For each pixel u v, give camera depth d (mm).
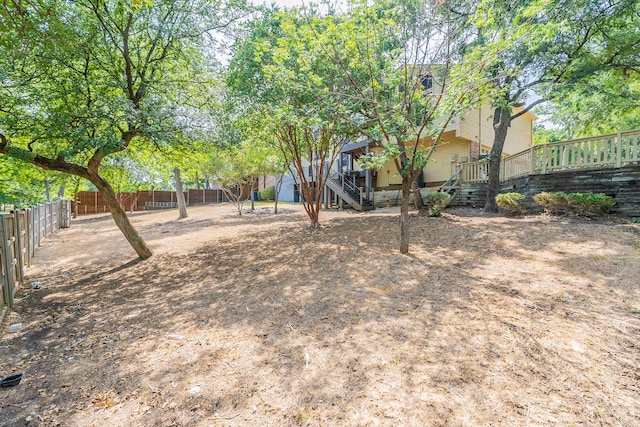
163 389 2443
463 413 2020
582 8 7824
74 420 2146
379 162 5336
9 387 2545
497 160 10406
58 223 13969
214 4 6730
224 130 7387
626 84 10188
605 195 7504
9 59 4992
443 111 5230
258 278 5309
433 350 2768
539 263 4867
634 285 3777
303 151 11055
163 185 25797
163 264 6879
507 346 2754
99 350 3141
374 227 9172
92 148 6219
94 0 5418
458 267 5039
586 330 2924
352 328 3283
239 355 2895
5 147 5465
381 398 2203
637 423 1872
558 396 2125
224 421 2068
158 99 6438
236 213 17859
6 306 4230
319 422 2014
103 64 6199
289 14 5621
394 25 4992
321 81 6105
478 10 4723
